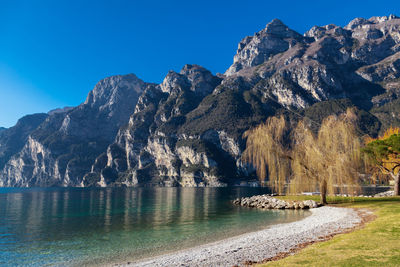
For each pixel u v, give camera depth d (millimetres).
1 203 87562
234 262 17031
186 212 53031
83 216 51000
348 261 12930
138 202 84625
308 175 40438
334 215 35156
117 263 19859
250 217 41594
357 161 39156
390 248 14680
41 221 45531
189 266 17047
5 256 23141
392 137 49625
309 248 17391
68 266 19828
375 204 40000
